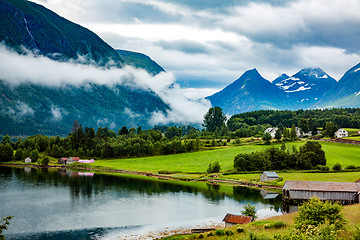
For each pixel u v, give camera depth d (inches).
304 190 4960.6
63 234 3412.9
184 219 4015.8
